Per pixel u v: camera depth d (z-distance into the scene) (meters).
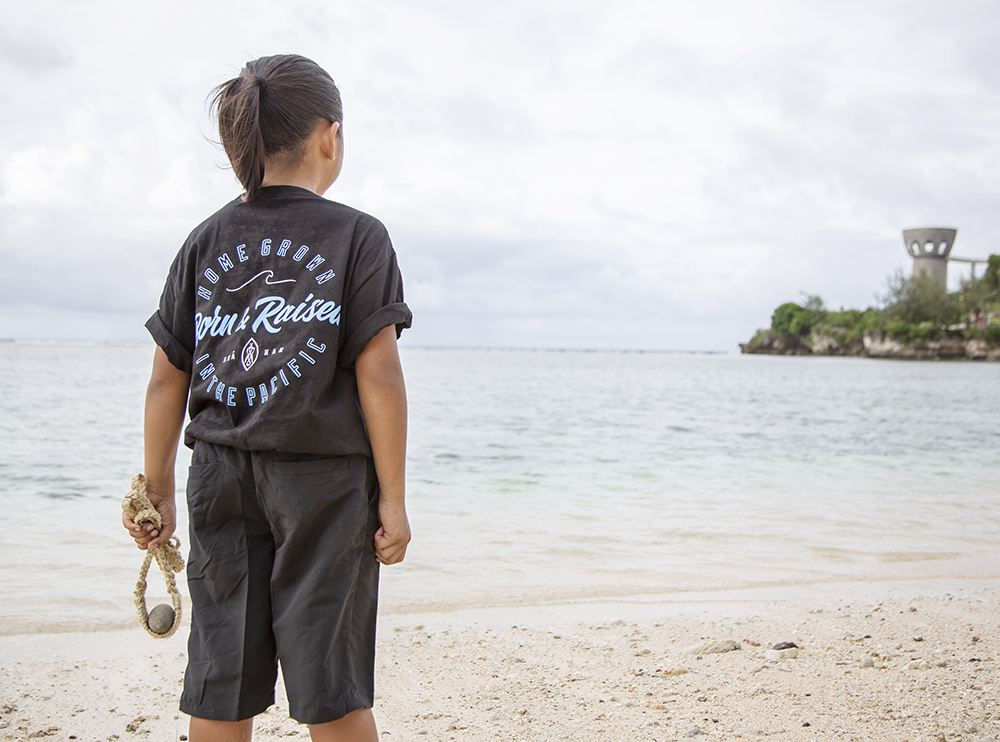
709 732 2.33
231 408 1.45
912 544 5.50
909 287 117.94
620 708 2.55
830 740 2.26
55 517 6.32
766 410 22.84
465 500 7.47
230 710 1.42
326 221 1.51
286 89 1.57
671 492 8.01
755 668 2.95
